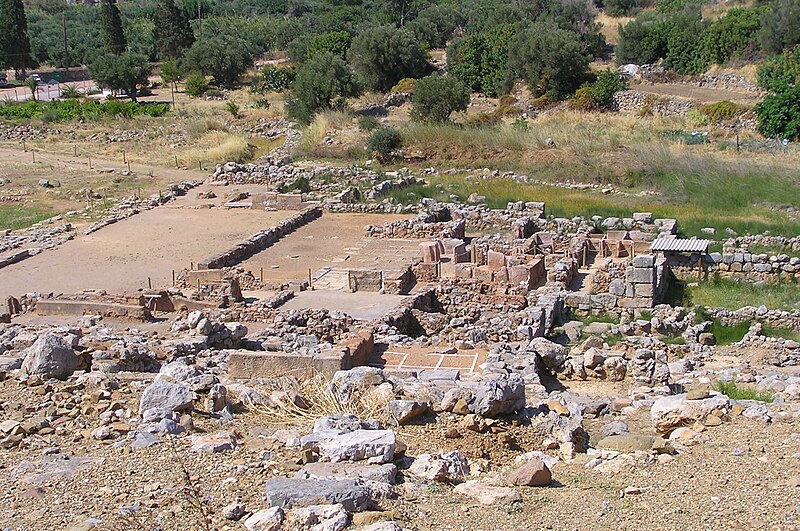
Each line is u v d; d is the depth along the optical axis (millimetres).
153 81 106250
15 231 45750
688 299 33156
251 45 116625
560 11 103188
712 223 42156
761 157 54219
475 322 29359
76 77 116188
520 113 75000
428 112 68188
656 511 10867
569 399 17500
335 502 10445
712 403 15148
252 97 89375
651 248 36156
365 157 61406
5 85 107500
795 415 14992
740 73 77938
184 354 21953
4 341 22516
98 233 44844
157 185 57531
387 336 25734
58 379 17344
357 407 15406
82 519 10391
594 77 80250
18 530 10188
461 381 18234
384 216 48375
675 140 59500
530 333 26875
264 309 29141
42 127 77562
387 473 11594
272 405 15812
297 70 92188
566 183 53000
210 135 72688
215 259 37625
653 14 107688
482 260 36344
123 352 19375
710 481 11797
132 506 10641
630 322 28969
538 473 12031
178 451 12789
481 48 87625
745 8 92500
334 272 36844
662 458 12961
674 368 23328
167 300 30297
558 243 38438
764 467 12172
